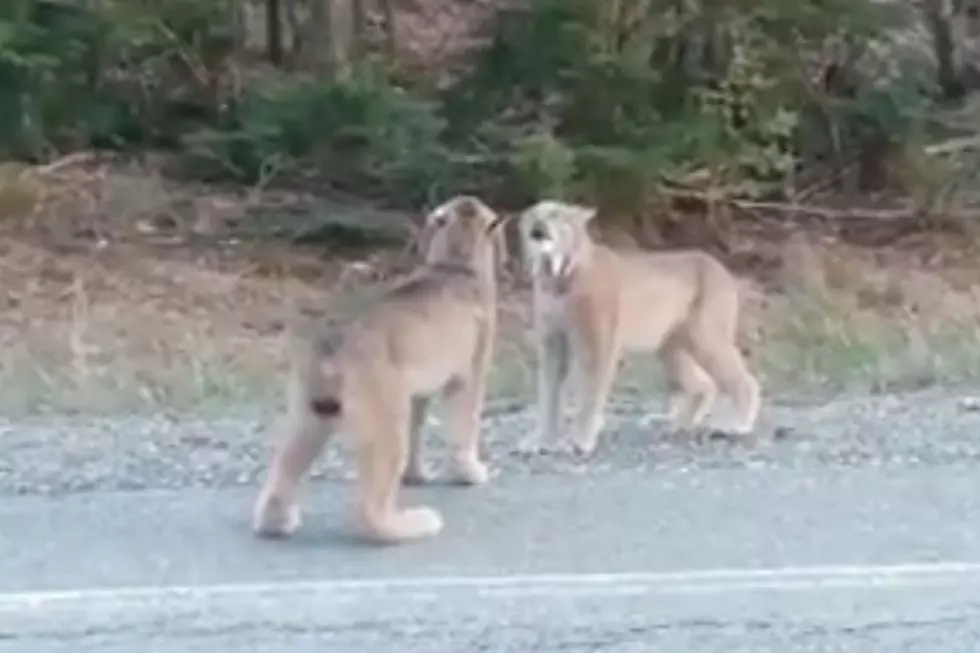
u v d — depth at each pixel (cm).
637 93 2444
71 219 2316
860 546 992
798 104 2558
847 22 2506
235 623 842
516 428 1354
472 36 2648
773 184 2548
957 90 2805
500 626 835
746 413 1329
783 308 2098
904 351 1745
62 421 1410
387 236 2320
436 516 1025
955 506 1089
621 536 1014
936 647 808
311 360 1002
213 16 2589
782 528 1033
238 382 1627
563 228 1254
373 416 1002
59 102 2488
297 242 2322
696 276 1315
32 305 2067
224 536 1016
